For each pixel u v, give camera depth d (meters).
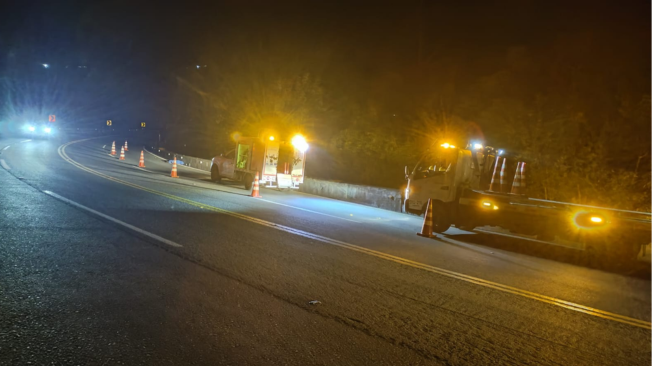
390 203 17.45
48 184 13.69
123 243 7.55
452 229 14.02
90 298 5.05
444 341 4.75
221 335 4.40
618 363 4.61
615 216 10.06
